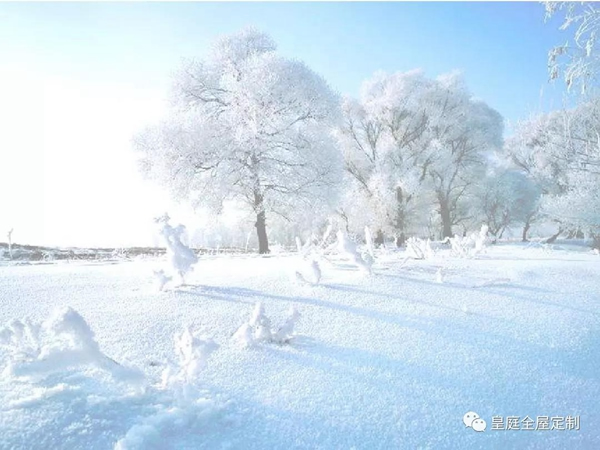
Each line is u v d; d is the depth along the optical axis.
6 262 11.79
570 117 21.17
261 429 3.49
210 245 27.05
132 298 6.48
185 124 22.44
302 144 23.48
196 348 3.89
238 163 22.52
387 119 34.50
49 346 4.16
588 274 9.78
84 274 8.45
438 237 45.00
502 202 40.28
